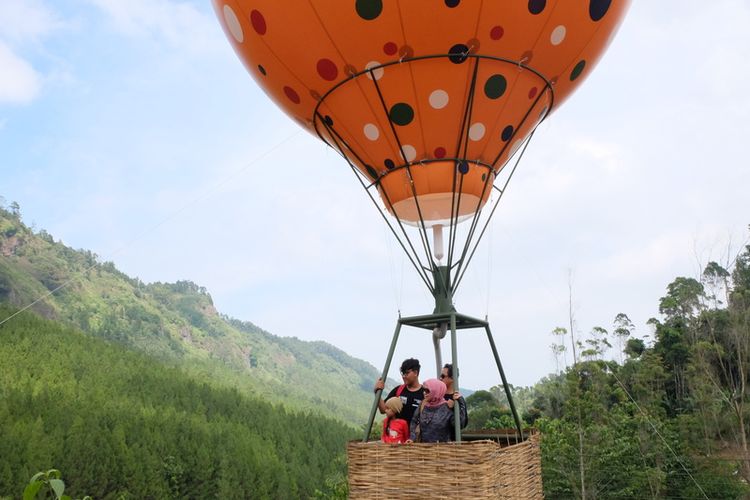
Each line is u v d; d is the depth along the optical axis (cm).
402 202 766
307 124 819
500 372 705
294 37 693
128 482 5931
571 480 2939
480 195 758
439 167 738
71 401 8250
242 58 795
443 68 677
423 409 614
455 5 634
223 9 749
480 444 535
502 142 751
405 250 720
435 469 543
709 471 3247
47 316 18138
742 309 3909
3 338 10850
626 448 3114
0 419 6475
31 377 9538
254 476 6931
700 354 3900
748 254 4994
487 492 529
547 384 4453
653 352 4953
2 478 5131
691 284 5216
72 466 5647
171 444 6919
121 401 8944
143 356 13175
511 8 648
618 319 5666
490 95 702
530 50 690
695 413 3756
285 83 761
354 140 761
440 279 702
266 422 9656
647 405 4053
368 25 654
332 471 7481
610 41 778
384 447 563
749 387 3634
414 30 651
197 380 12406
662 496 3222
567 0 674
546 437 3152
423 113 705
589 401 3388
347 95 720
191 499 6488
